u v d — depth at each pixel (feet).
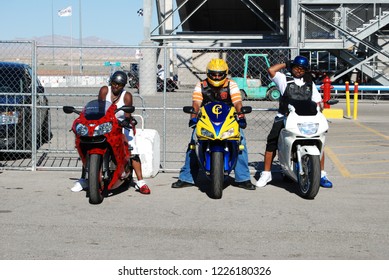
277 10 137.90
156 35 116.06
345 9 93.40
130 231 22.00
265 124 60.08
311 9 93.45
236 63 112.16
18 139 37.14
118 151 25.63
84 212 24.68
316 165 26.30
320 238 21.25
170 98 84.07
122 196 27.73
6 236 21.22
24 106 35.40
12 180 31.35
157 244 20.47
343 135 51.98
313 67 100.94
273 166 36.01
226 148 26.48
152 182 31.19
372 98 105.40
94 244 20.40
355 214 24.63
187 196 27.86
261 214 24.57
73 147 43.01
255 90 92.58
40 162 37.11
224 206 25.93
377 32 99.45
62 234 21.54
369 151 42.42
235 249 19.95
